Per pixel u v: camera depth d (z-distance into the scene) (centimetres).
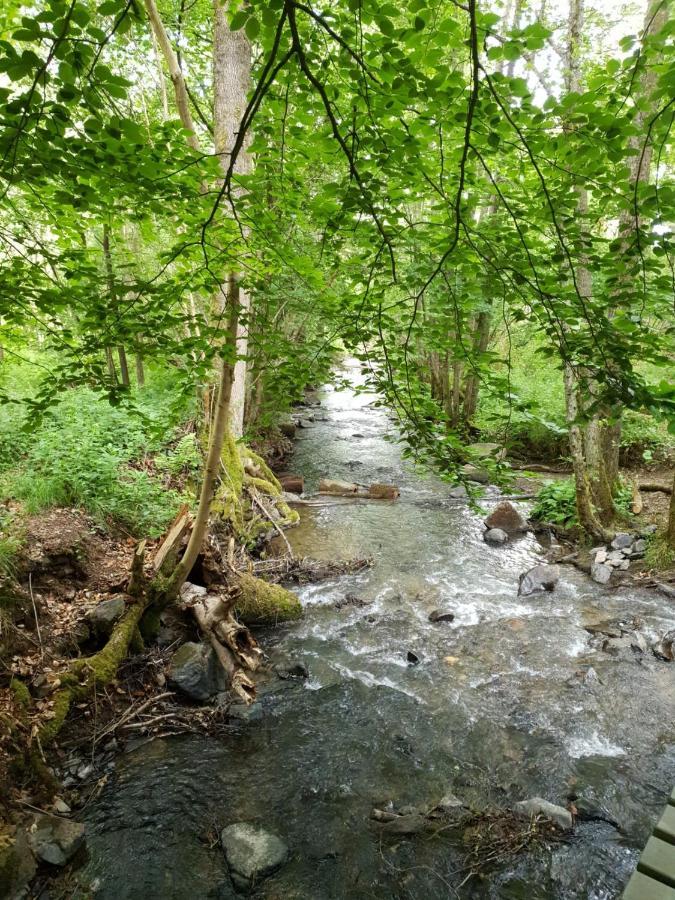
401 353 316
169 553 592
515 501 1076
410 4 189
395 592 722
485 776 432
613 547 816
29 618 492
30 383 936
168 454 923
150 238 367
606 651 586
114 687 489
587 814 396
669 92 197
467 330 290
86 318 305
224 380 469
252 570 733
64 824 374
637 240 229
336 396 2266
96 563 594
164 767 438
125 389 319
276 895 344
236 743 468
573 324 247
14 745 395
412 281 295
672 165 491
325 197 274
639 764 439
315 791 420
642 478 1070
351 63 206
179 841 378
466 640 616
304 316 651
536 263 252
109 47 605
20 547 535
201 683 509
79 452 709
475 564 812
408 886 350
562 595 712
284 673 558
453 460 334
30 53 168
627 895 209
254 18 164
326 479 1158
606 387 246
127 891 343
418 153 231
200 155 245
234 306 313
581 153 226
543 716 495
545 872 356
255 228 273
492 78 196
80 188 249
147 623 550
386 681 548
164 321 291
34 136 211
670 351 253
